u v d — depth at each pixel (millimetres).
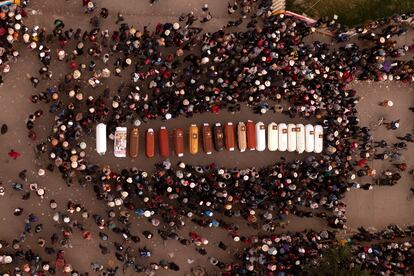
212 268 34312
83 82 32375
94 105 31875
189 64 33219
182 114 33594
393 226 36500
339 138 35062
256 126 34250
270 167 34625
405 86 37094
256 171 34031
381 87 36719
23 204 32188
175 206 33312
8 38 30031
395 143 36938
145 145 33219
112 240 33094
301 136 34625
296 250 33875
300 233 34844
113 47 31859
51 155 31172
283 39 33094
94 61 32438
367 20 36438
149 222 33531
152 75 32312
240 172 33344
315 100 34031
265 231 34594
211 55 32750
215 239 34406
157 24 33531
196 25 34000
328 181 34281
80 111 32219
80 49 31469
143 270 33062
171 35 32406
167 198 33281
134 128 32906
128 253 33156
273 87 33250
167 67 32281
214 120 34312
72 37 32188
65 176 31891
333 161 34438
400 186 37062
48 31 32188
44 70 31453
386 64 35188
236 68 32312
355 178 36281
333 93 34156
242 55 32469
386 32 34844
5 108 31844
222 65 32469
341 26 34969
